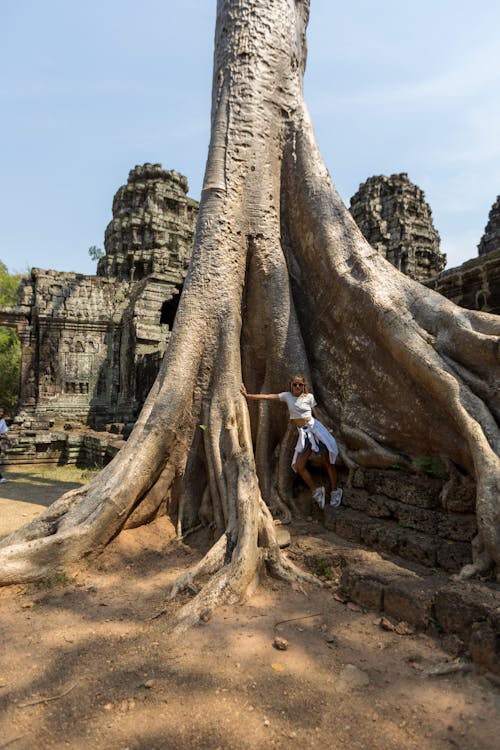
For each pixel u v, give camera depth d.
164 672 2.63
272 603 3.50
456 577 3.33
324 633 3.07
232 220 6.04
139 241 23.81
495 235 23.03
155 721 2.25
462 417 4.05
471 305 8.26
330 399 5.79
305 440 5.04
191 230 24.88
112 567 4.35
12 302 33.91
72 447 14.70
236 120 6.30
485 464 3.63
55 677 2.63
